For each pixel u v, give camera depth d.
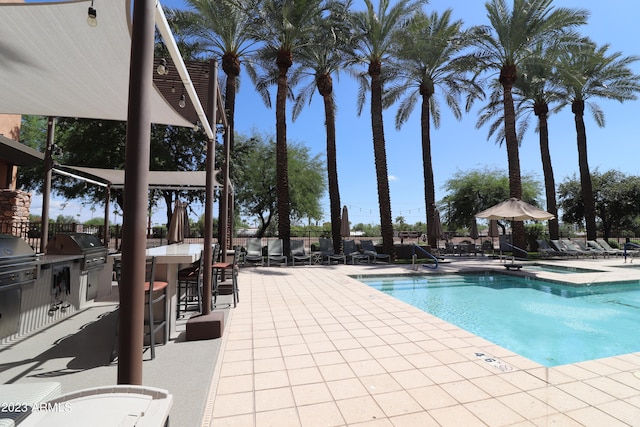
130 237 1.72
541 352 4.39
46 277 4.16
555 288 8.55
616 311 6.55
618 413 2.33
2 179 9.16
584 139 17.64
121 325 1.72
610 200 21.64
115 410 1.08
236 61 12.80
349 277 8.93
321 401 2.48
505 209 9.81
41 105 4.86
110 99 4.54
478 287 8.91
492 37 14.32
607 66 16.56
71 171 13.09
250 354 3.42
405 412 2.33
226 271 7.54
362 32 14.02
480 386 2.73
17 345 3.45
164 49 11.30
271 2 11.84
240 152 17.23
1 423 0.89
